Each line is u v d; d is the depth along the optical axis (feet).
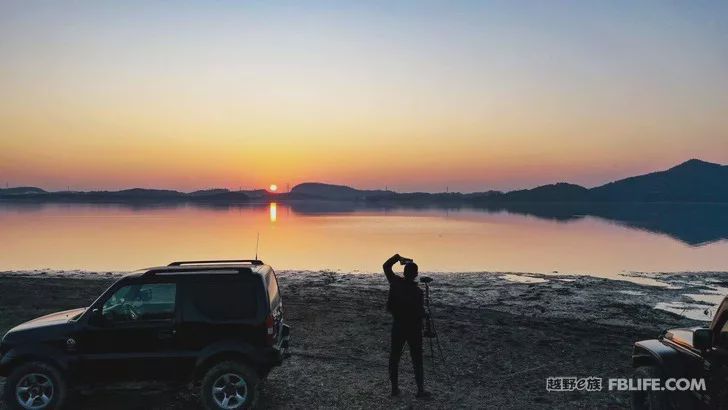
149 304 23.72
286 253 141.28
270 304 24.00
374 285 73.31
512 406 25.73
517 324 45.60
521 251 152.76
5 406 23.04
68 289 61.21
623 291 69.67
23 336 23.47
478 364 32.68
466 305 57.88
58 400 23.13
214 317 23.52
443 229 286.46
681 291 70.95
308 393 27.30
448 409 25.23
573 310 55.67
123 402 25.49
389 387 28.30
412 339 26.37
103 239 187.32
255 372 23.47
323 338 38.88
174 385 23.47
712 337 18.38
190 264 27.04
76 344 23.32
